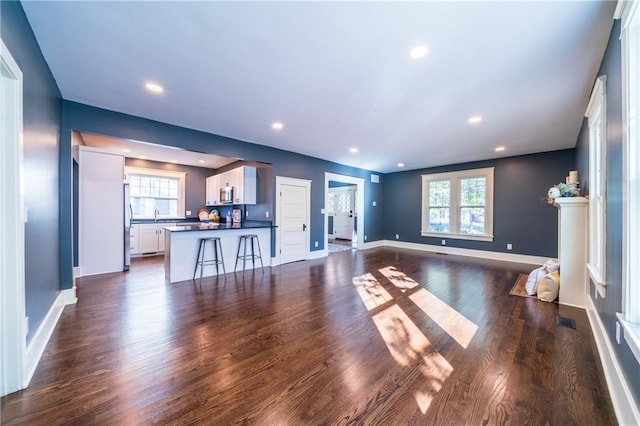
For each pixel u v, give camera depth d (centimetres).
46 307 240
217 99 305
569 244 323
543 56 217
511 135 435
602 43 199
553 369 192
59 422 142
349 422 144
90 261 460
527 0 159
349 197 980
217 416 148
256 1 162
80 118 320
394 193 809
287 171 566
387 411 152
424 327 261
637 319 152
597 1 160
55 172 279
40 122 221
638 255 152
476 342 231
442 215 710
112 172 477
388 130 412
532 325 265
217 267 455
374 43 203
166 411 151
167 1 163
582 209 318
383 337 240
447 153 567
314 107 325
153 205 698
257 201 602
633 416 135
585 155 356
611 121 194
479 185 647
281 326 262
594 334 245
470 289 383
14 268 164
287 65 235
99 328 254
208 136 436
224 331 250
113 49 213
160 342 228
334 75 250
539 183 560
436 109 328
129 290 372
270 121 376
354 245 820
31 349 195
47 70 238
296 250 588
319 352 215
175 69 243
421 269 508
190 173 751
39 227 221
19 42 170
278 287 390
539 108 321
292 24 183
